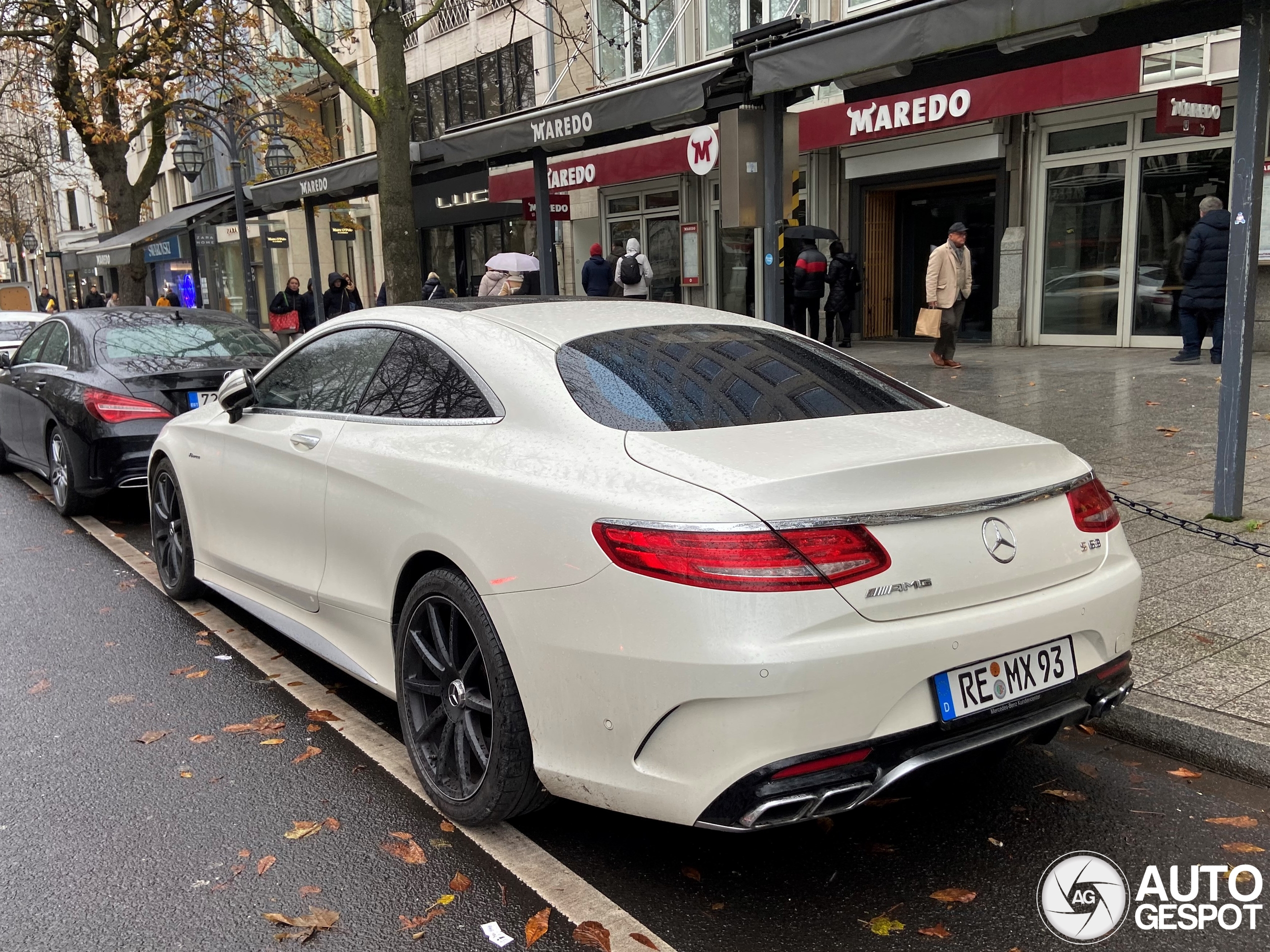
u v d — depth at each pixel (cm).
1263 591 478
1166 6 586
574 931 264
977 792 337
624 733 257
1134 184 1341
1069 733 381
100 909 276
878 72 704
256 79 2086
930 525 258
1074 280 1440
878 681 244
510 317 361
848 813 325
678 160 1767
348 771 357
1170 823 316
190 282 2538
